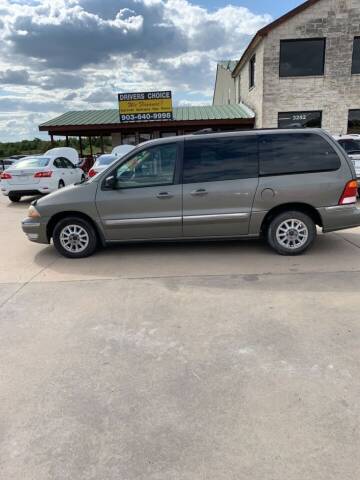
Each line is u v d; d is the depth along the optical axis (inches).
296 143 219.9
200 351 125.8
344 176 217.8
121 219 227.0
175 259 226.5
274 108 712.4
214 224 223.6
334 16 671.8
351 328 137.0
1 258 242.4
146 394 105.3
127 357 123.9
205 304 161.6
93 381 111.8
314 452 83.9
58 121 837.8
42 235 235.8
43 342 135.3
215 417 95.7
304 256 223.1
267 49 690.8
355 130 717.3
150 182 225.0
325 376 110.2
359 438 87.4
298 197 217.6
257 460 82.4
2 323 151.1
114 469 81.5
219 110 855.1
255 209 220.5
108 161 508.1
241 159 220.5
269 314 150.4
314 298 163.6
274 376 111.1
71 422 95.7
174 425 93.5
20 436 91.7
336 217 219.6
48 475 80.7
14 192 472.1
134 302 166.4
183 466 81.6
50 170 475.8
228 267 208.7
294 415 95.3
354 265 204.2
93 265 221.0
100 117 860.0
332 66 691.4
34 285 191.6
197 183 221.5
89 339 136.1
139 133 870.4
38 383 111.7
